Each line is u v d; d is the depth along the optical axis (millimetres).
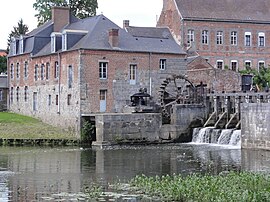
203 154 42188
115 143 50062
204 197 23344
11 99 68688
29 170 34219
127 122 50406
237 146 47250
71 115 54594
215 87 61219
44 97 60312
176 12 75438
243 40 78125
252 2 80500
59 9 63844
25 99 64938
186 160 38719
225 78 61656
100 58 54250
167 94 55500
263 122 43656
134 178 30094
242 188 24375
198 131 52125
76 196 25344
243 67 78062
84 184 28828
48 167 35625
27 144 49969
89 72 53781
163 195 24797
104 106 54406
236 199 22406
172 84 57156
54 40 58281
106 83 54438
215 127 51156
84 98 53531
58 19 63906
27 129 54031
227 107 51656
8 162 38000
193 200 23484
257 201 22141
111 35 54906
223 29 76875
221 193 23250
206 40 75875
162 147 47938
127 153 43406
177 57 57500
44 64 60469
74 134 53031
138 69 55812
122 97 55094
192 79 60594
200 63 65250
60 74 57062
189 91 54719
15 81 67500
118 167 35562
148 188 26359
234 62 77688
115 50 54750
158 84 56688
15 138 50125
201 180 26328
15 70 67625
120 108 54969
